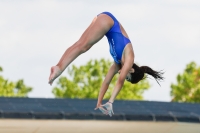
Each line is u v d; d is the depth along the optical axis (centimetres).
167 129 3069
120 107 3225
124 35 1806
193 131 3109
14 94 10456
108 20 1784
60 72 1741
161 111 3153
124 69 1777
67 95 9306
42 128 2816
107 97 9319
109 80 1872
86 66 9438
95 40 1769
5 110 2755
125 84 9500
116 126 2939
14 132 2784
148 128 3016
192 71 9775
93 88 9375
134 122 2953
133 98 9500
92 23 1812
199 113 3209
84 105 3188
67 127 2855
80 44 1764
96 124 2886
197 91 9338
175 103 3616
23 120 2745
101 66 9494
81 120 2847
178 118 3030
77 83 9400
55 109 2927
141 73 1886
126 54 1788
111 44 1811
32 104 3070
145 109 3203
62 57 1756
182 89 9425
